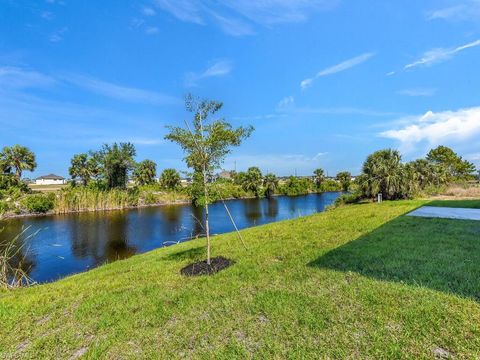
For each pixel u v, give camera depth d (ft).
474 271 14.01
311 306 11.61
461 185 93.91
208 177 20.12
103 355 9.71
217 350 9.35
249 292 13.79
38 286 19.92
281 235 28.43
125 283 17.24
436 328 9.39
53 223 80.18
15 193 100.27
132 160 145.18
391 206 49.14
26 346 10.85
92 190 123.03
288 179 216.13
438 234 22.76
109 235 63.16
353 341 9.14
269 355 8.84
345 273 14.99
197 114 19.27
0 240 56.90
